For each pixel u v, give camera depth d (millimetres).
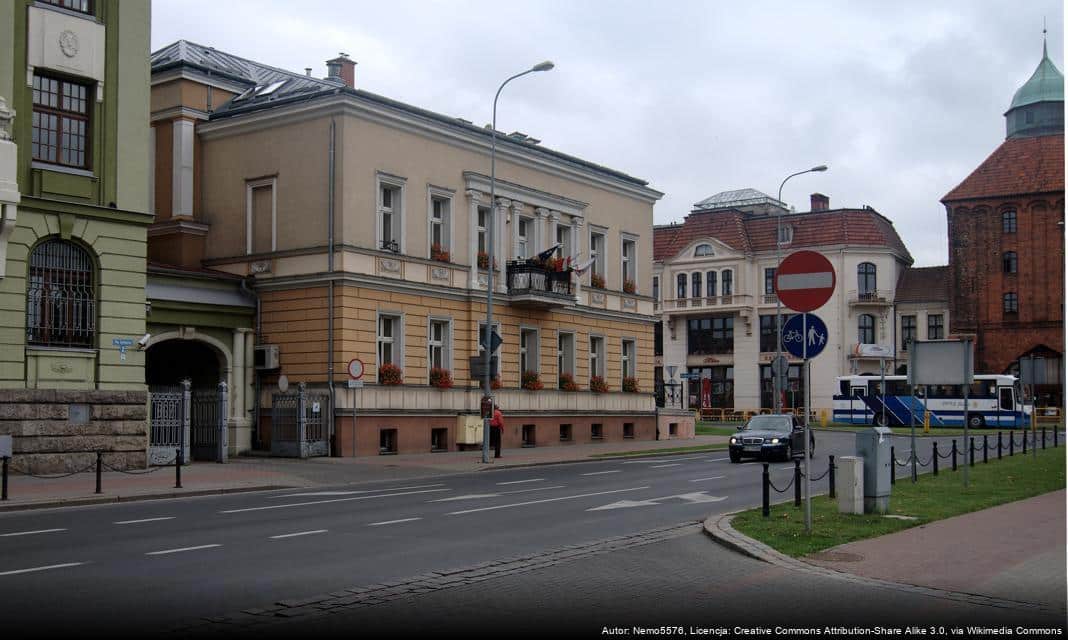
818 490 23031
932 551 13008
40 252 26047
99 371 26797
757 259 84188
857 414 71562
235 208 37906
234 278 36281
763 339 83438
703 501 20609
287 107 36312
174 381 36906
